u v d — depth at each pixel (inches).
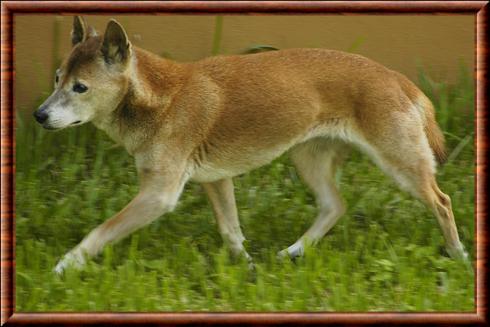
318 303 384.8
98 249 409.4
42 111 407.5
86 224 456.8
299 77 431.2
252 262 432.5
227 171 435.8
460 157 532.1
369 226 458.0
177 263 415.5
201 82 427.2
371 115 426.6
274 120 430.3
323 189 453.1
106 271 395.2
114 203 471.8
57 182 500.4
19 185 487.8
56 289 386.6
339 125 433.4
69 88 411.2
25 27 539.8
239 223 455.5
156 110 420.2
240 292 388.8
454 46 571.5
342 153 454.3
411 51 569.9
